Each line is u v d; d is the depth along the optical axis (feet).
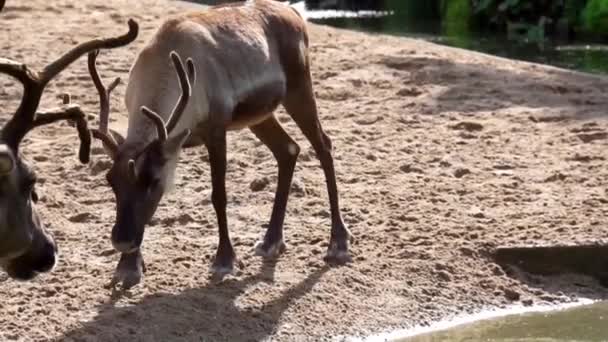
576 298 40.19
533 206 44.80
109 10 77.92
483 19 99.55
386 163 49.32
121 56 64.59
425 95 59.21
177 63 34.88
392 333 36.73
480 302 39.11
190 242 41.11
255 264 39.37
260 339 35.42
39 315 35.81
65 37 68.95
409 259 40.52
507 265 41.19
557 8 97.19
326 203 44.80
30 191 31.19
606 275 41.47
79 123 32.35
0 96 57.36
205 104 36.91
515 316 38.60
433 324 37.63
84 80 59.98
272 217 40.37
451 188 46.57
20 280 33.88
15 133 30.89
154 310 36.09
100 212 44.06
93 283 37.88
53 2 79.77
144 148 34.73
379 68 64.13
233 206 44.68
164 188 35.09
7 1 79.41
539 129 53.78
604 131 53.21
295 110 40.11
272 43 39.24
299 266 39.50
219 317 36.06
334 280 38.73
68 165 48.52
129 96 37.11
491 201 45.34
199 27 37.60
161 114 36.09
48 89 58.23
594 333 37.35
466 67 64.64
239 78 37.83
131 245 34.19
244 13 39.29
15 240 30.99
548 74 64.13
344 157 49.98
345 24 100.12
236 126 38.75
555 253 41.32
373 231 42.34
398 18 104.42
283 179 40.50
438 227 42.78
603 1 93.04
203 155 49.75
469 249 41.24
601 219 43.45
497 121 54.85
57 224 42.73
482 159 49.93
